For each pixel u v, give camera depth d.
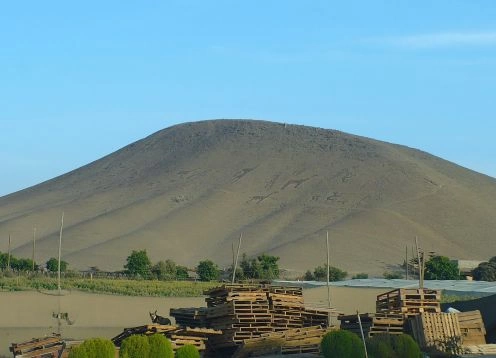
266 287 49.28
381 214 198.62
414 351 39.12
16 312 68.88
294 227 198.00
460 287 83.50
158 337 38.25
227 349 47.84
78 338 57.28
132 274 121.44
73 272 116.12
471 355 43.53
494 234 196.75
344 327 46.88
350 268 164.88
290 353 44.97
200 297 83.62
